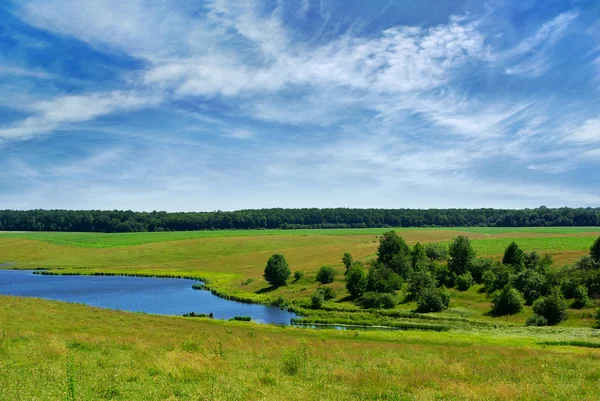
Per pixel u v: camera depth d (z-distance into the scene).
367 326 74.88
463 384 18.95
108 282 131.25
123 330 41.72
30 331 30.14
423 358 30.94
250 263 157.50
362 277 96.19
